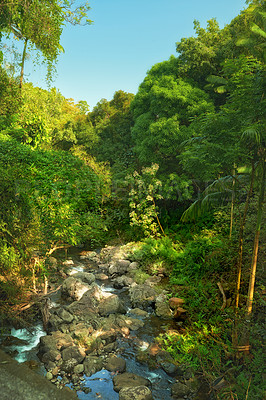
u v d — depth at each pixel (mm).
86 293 8234
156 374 5617
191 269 9578
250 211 8688
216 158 4848
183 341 6289
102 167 16141
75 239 7777
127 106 26641
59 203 6926
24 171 6609
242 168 5605
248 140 4867
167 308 8055
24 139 11164
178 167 15461
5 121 10055
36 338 6668
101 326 7148
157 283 9875
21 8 8438
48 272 6973
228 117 4848
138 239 14734
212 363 5527
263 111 4516
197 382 5227
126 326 7238
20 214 6488
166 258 11430
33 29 8695
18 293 6430
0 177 6117
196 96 14992
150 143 15305
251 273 5309
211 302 7285
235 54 13867
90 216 8438
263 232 7336
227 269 8523
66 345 6242
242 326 5312
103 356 6141
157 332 7098
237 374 5051
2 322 6801
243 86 4664
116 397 5008
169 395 5062
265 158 5098
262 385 4512
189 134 14297
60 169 7211
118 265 11516
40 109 11961
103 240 15273
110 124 24422
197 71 15578
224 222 12289
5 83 9602
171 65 16453
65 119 26453
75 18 7801
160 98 15406
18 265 6535
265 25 4926
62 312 7371
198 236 12461
